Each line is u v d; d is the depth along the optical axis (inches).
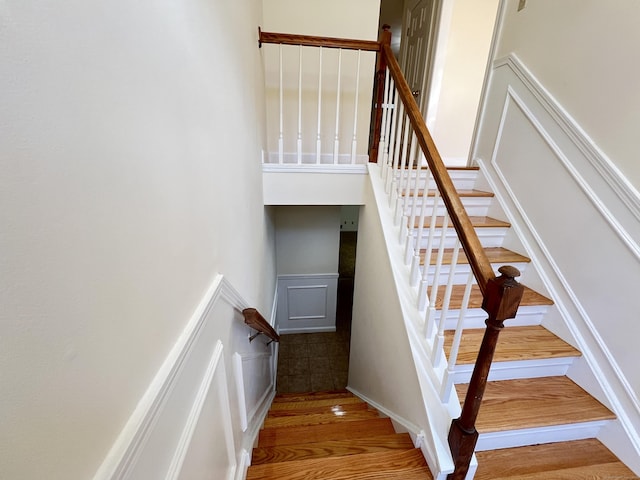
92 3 14.9
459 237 41.3
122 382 17.7
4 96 10.6
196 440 28.0
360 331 94.0
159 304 22.3
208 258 33.8
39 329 12.2
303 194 88.0
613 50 50.9
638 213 47.0
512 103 76.0
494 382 56.4
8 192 10.8
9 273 10.9
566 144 60.5
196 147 30.0
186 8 27.3
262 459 52.3
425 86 131.0
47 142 12.4
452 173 89.5
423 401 47.2
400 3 184.5
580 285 56.6
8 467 10.9
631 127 48.3
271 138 112.6
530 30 70.6
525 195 71.4
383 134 78.8
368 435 60.4
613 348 50.5
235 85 48.6
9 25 10.6
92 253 15.2
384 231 68.9
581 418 49.3
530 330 62.6
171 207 24.4
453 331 60.9
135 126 19.0
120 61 17.3
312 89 109.7
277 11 100.8
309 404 90.6
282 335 156.9
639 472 45.9
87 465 14.8
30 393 11.8
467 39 124.3
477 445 49.3
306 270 148.6
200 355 29.8
